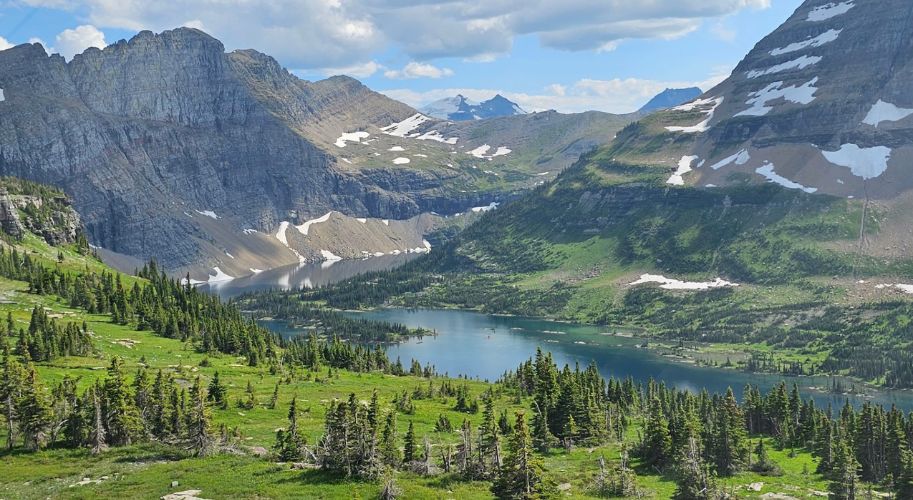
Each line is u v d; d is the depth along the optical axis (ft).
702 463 394.32
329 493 301.22
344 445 333.42
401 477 345.31
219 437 383.86
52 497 293.02
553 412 526.57
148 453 362.12
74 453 360.69
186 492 297.94
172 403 411.13
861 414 515.91
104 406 383.24
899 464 442.91
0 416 393.70
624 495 372.99
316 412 513.86
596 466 440.04
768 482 430.20
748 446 491.31
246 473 328.49
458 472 362.33
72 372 532.73
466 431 378.94
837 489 385.70
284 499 292.61
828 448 472.85
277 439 393.50
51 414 374.02
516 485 304.50
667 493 384.27
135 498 290.56
